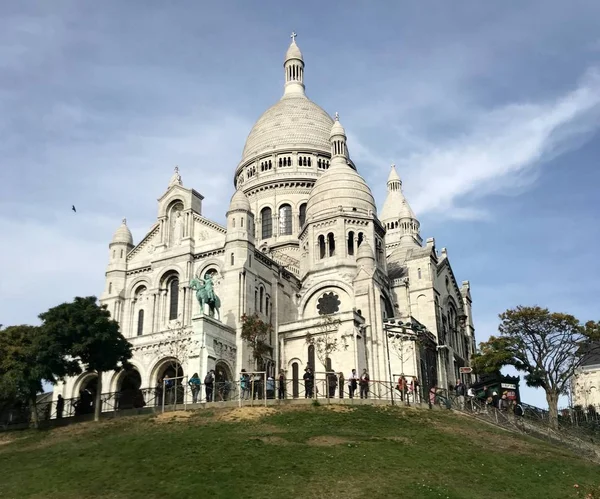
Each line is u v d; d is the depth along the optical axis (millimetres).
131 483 35562
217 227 76750
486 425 52781
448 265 96438
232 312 70312
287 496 33094
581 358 72688
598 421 78375
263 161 108312
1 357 55469
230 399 60375
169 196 80438
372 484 34844
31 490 35656
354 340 70438
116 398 60250
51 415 67375
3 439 49125
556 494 36562
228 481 35031
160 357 65188
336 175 89500
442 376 82312
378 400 54281
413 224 125438
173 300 77062
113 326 56625
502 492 35969
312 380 60875
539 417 66312
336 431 45125
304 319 75312
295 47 125250
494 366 73438
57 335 53625
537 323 72125
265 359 72375
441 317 88312
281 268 81438
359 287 77500
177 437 43438
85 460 40000
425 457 40250
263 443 41375
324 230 85625
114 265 80062
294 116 111688
